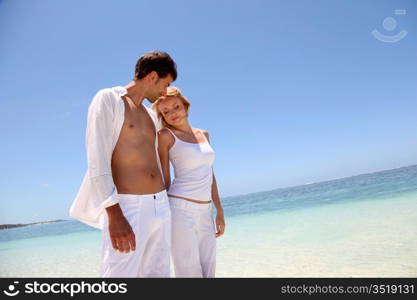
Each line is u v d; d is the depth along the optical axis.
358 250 4.91
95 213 2.27
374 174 44.78
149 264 2.38
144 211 2.32
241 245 7.00
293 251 5.54
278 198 33.12
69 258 8.10
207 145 3.01
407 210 8.54
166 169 2.83
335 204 15.17
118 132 2.32
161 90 2.61
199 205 2.79
